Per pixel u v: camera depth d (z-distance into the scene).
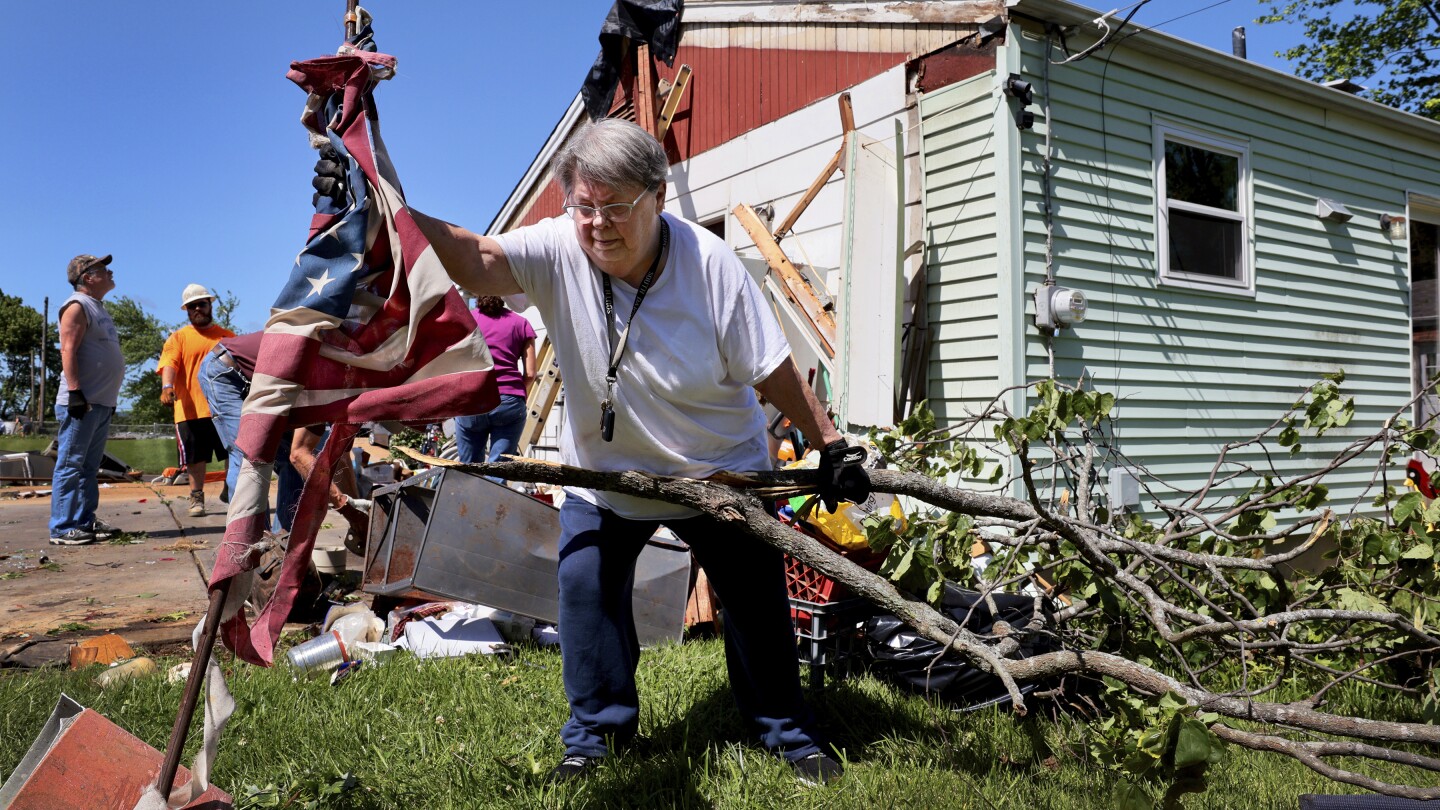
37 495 11.48
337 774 2.45
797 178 7.20
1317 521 3.33
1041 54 5.88
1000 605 3.33
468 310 1.86
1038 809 2.29
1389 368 8.21
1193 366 6.65
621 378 2.23
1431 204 8.70
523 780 2.42
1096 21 5.76
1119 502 5.97
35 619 4.46
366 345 1.85
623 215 1.98
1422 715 2.98
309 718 2.88
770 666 2.56
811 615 3.28
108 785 1.84
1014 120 5.71
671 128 8.70
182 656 3.76
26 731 2.70
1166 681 2.21
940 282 6.14
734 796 2.35
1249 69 6.78
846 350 5.62
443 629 3.82
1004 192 5.68
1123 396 6.21
